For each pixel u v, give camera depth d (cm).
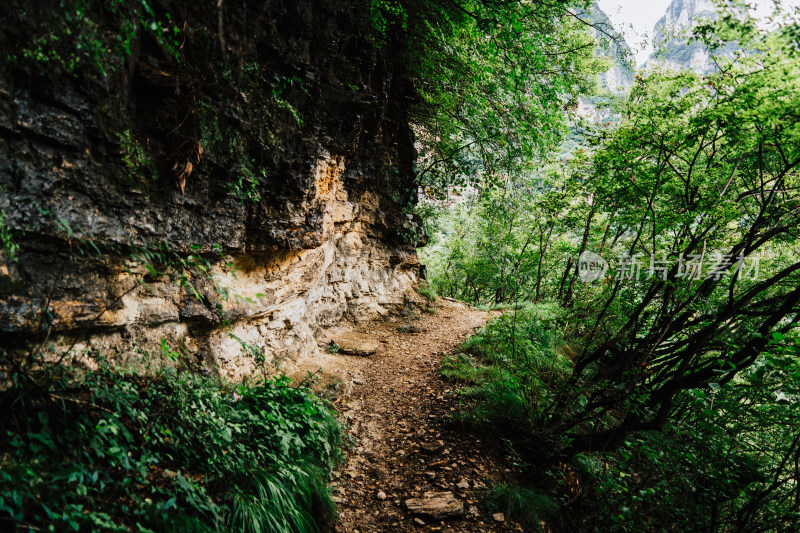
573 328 947
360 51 845
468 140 1259
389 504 488
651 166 686
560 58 1120
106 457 327
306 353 840
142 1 371
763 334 466
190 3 468
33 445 286
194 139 490
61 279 371
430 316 1360
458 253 2170
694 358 616
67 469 280
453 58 984
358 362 906
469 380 805
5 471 261
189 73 479
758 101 474
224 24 521
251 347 545
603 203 783
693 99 585
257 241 654
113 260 427
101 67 362
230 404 488
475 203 1700
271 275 716
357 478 527
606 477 593
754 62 491
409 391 788
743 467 548
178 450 377
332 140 793
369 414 688
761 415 543
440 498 494
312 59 742
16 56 304
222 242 576
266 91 627
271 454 433
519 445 622
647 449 547
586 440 592
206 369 560
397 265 1369
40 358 346
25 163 324
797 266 471
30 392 317
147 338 482
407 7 903
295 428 505
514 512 491
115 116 399
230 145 557
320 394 704
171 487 340
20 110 314
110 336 434
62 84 340
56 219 352
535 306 1347
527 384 700
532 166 1252
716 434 566
